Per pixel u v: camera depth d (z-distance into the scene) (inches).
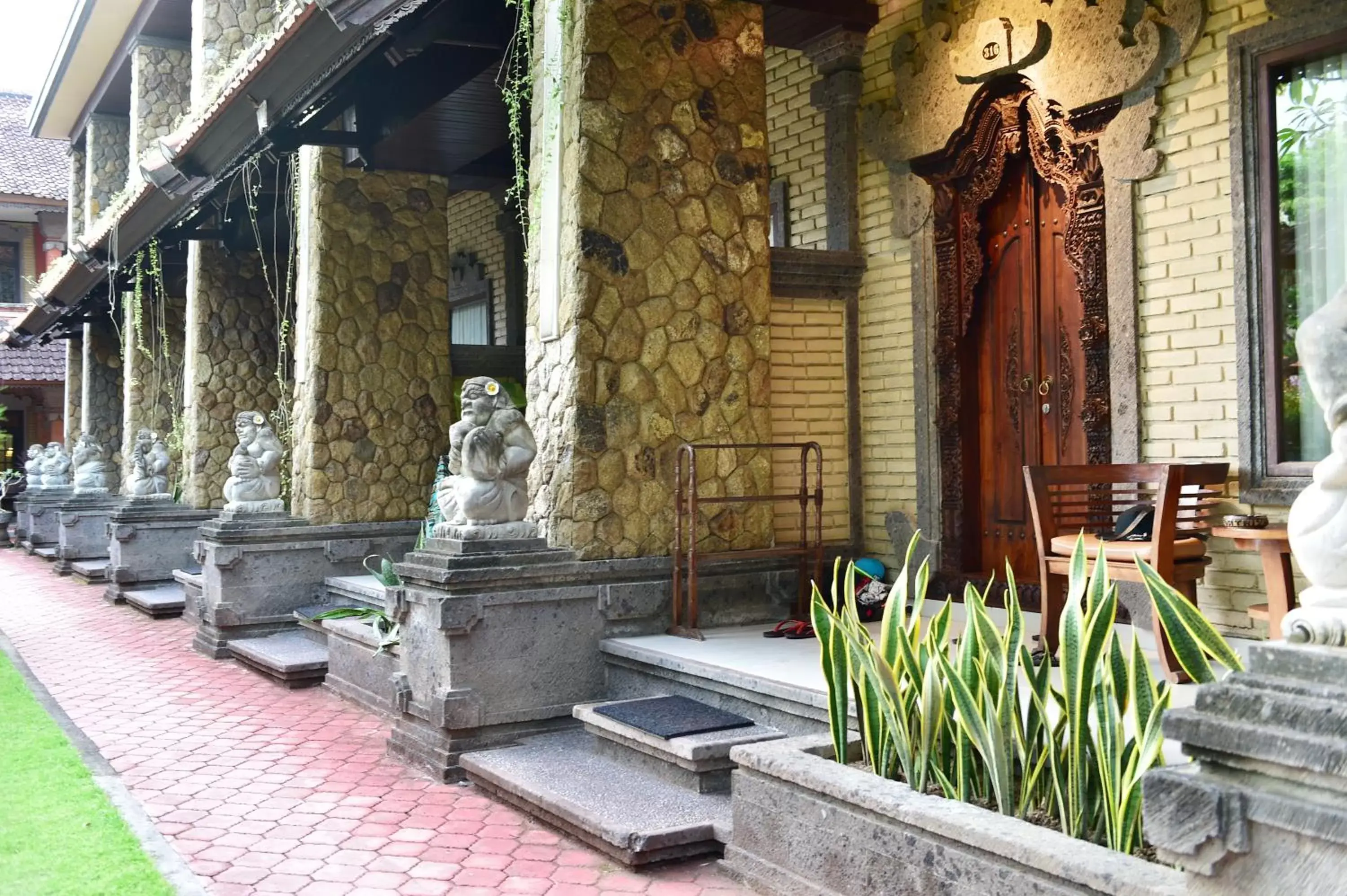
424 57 293.1
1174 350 221.0
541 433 247.0
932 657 135.9
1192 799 92.4
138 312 482.0
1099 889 101.7
